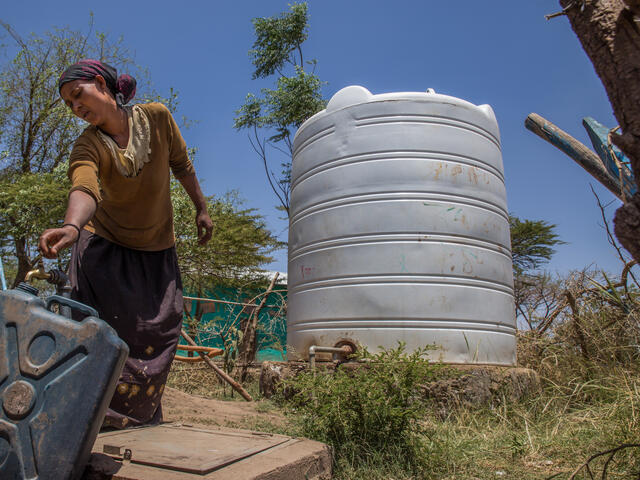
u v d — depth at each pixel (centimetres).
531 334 739
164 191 321
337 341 543
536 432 407
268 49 1997
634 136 170
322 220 580
